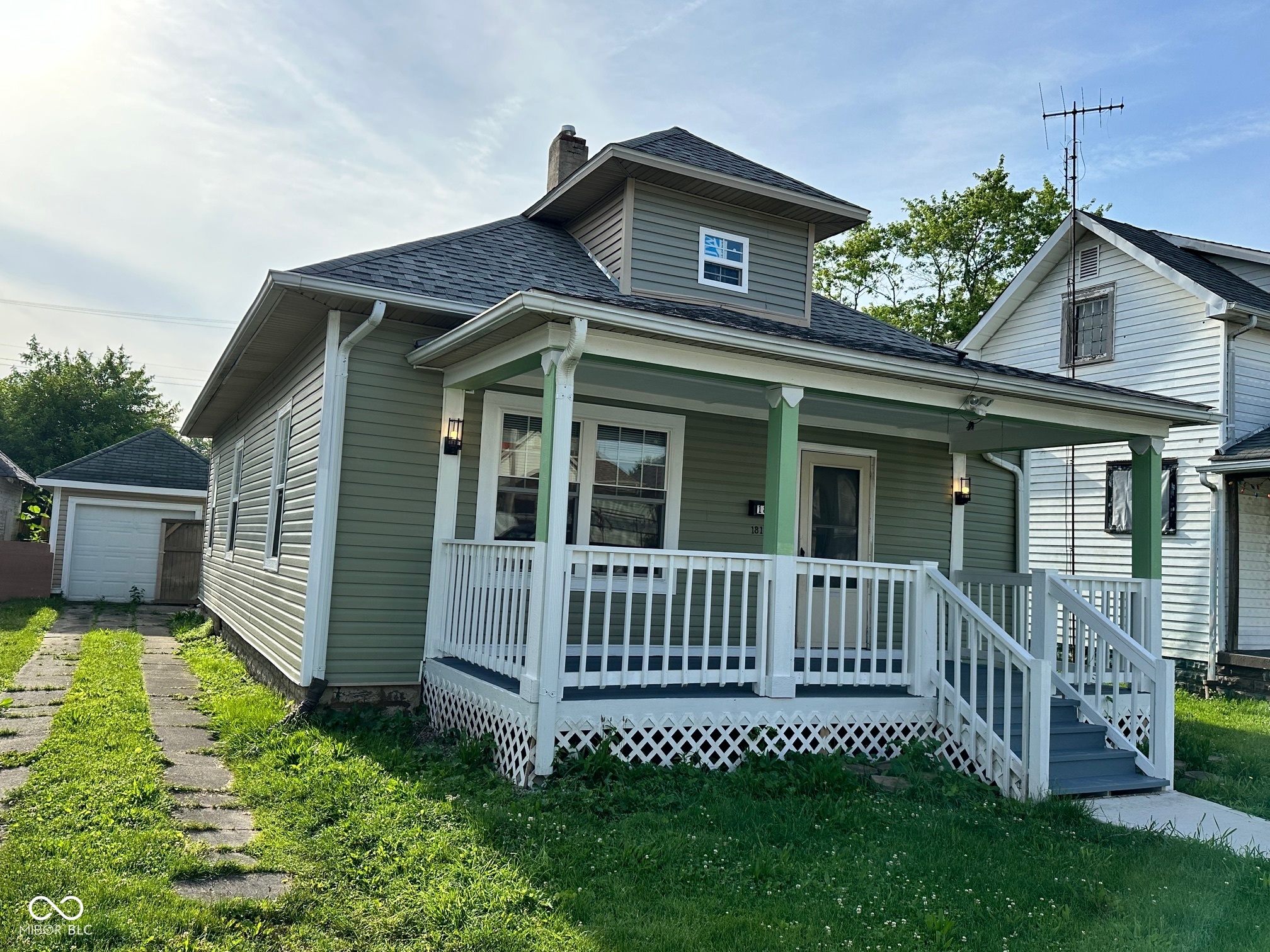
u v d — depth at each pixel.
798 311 10.71
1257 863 5.05
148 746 6.50
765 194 10.05
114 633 13.98
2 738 6.71
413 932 3.72
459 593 7.69
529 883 4.28
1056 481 16.02
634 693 6.62
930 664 7.41
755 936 3.86
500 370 7.16
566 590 6.20
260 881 4.20
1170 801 6.69
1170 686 7.16
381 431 8.05
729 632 9.58
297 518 8.69
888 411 9.45
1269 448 12.48
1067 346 16.25
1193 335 14.07
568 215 10.99
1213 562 13.13
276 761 6.36
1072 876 4.75
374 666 7.95
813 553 10.34
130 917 3.61
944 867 4.84
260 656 10.20
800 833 5.26
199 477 21.31
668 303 8.49
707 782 6.11
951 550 11.10
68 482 19.89
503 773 6.30
